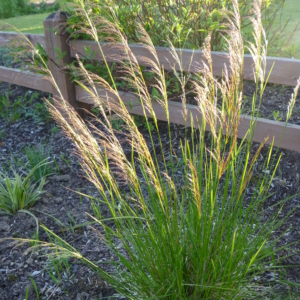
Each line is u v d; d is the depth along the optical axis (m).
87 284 2.14
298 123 3.29
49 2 11.63
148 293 1.78
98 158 1.55
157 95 3.28
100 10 3.30
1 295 2.13
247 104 3.69
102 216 2.69
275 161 3.03
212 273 1.72
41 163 3.22
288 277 2.08
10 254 2.41
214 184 1.64
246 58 2.74
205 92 1.50
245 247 1.82
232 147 1.49
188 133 3.55
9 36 4.46
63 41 3.66
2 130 4.18
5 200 2.81
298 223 2.46
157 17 3.53
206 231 1.60
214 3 3.41
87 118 4.05
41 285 2.18
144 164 1.67
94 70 3.60
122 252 2.33
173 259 1.63
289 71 2.57
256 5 1.51
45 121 4.23
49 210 2.82
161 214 1.76
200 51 2.99
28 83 4.35
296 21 4.67
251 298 1.90
